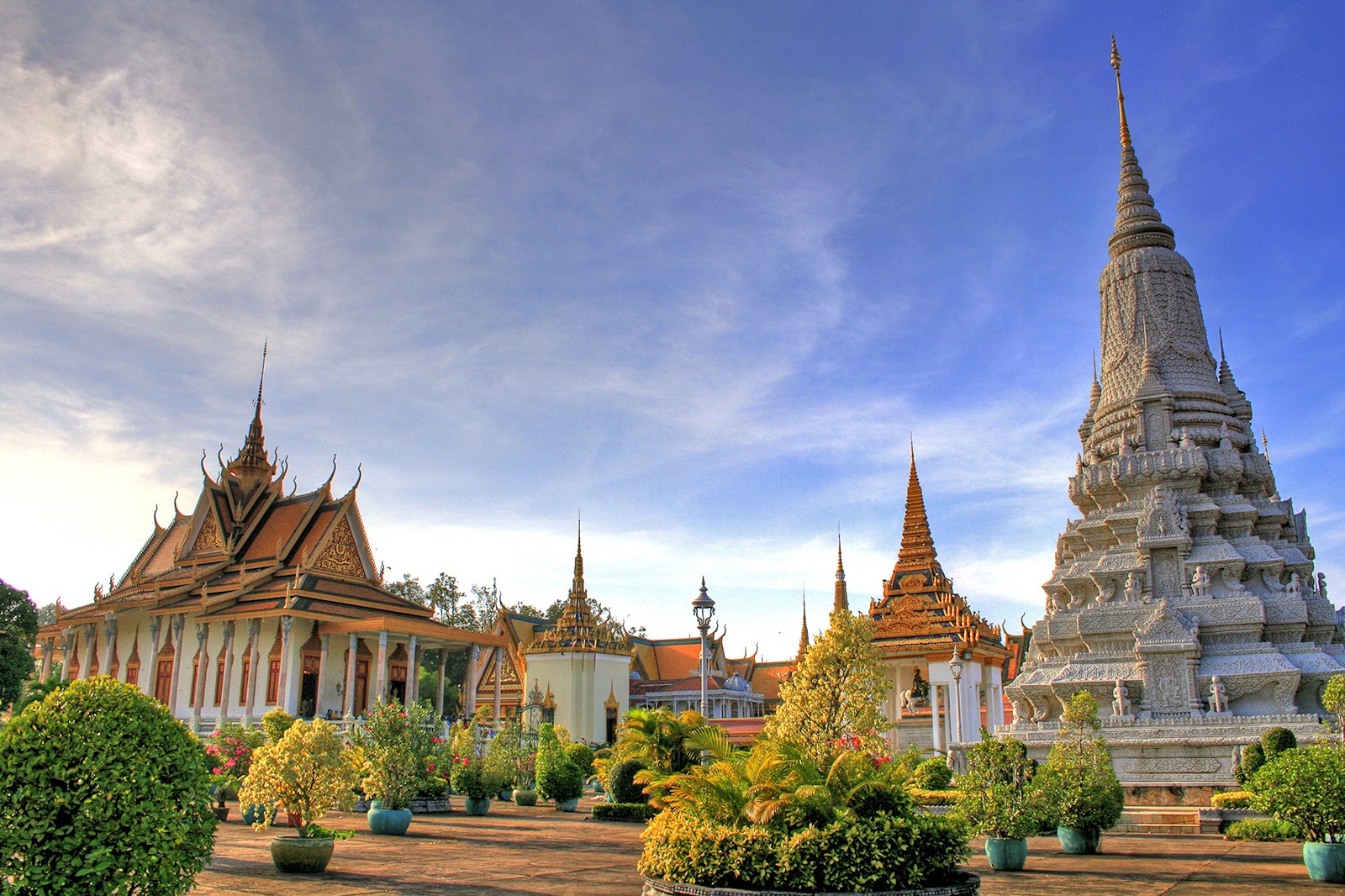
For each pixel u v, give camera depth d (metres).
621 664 69.06
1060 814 20.69
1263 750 26.81
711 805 13.44
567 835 24.31
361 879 15.73
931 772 28.56
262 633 56.81
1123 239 40.47
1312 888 15.66
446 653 63.78
